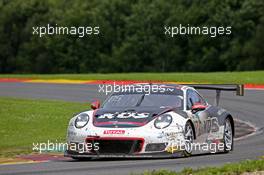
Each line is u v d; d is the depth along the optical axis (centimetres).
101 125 2823
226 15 18450
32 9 19788
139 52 19088
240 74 11306
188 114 2977
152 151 2777
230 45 18375
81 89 8938
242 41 18375
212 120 3212
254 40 18112
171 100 3067
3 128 4659
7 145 3759
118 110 2931
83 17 19125
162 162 2669
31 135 4347
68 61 19362
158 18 19050
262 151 3325
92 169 2447
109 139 2769
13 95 8344
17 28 19975
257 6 18325
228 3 18650
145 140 2761
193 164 2584
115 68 19138
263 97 7600
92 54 19225
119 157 2778
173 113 2894
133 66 19050
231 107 6781
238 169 2128
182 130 2848
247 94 7925
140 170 2369
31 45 19825
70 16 19125
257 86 9225
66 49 19400
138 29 19175
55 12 19475
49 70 19612
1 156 3234
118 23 19338
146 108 2952
